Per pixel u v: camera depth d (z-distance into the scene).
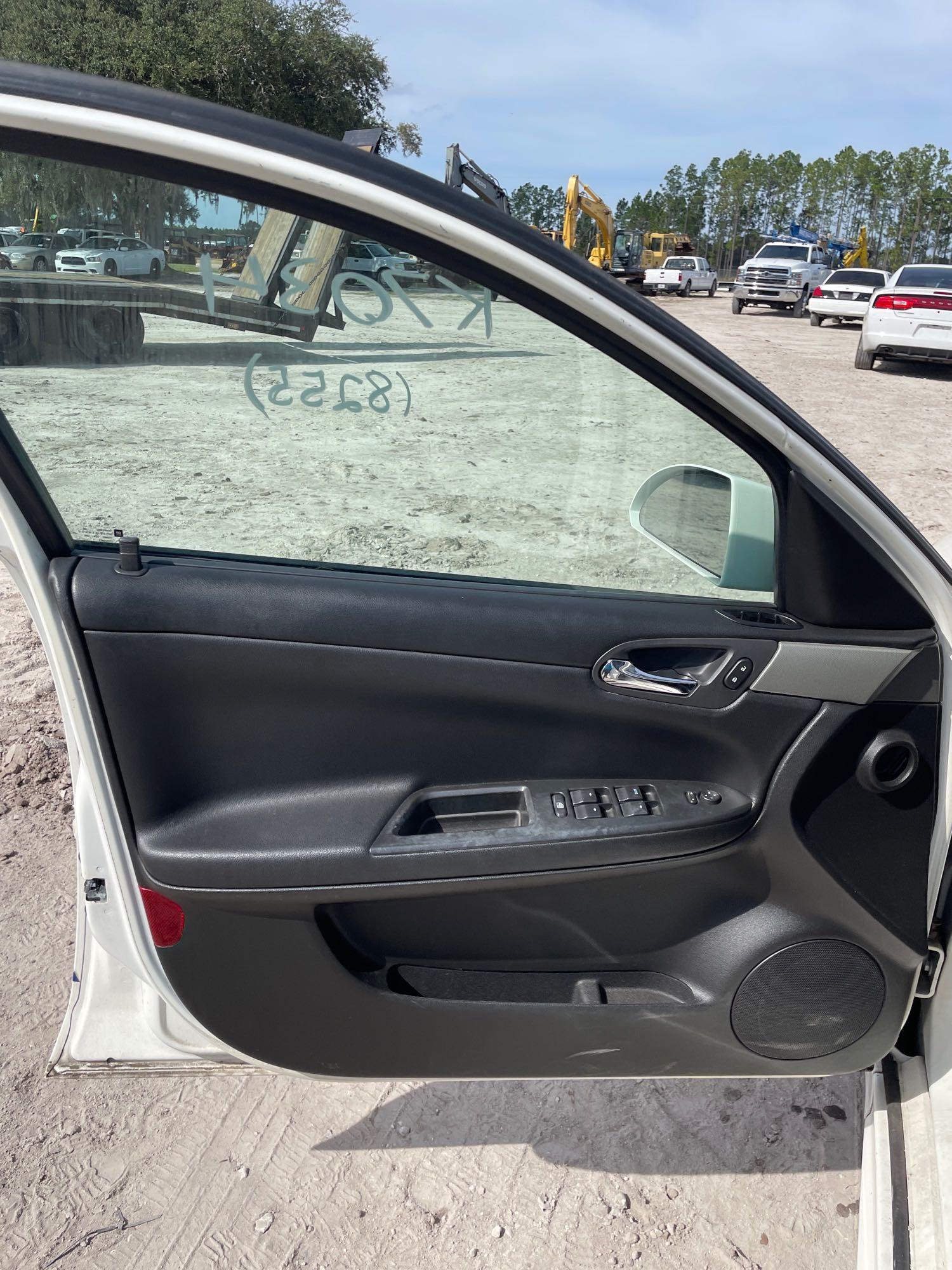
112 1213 1.83
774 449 1.48
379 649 1.45
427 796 1.51
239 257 1.35
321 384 1.47
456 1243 1.78
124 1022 1.88
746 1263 1.74
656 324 1.43
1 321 1.35
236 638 1.43
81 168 1.27
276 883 1.44
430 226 1.32
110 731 1.43
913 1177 1.61
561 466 1.55
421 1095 2.08
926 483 7.25
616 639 1.51
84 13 23.17
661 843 1.48
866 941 1.56
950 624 1.54
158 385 1.43
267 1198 1.86
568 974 1.57
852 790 1.53
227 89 23.75
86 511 1.50
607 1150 1.95
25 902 2.64
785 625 1.54
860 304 21.95
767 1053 1.60
